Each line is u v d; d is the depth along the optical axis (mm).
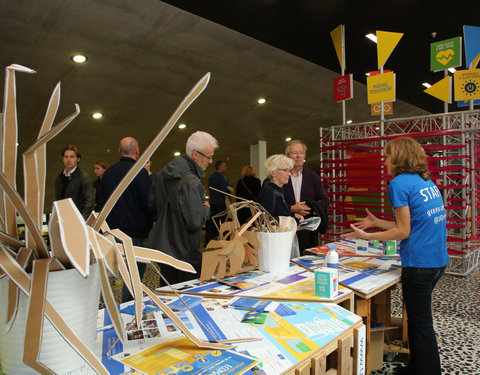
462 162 3998
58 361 602
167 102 7121
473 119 4184
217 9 3873
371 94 4293
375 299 1973
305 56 5305
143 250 718
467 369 1857
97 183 4605
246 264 1720
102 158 11273
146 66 5574
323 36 4918
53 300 575
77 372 623
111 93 6445
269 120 9156
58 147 9875
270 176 2289
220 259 1496
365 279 1581
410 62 6074
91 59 5160
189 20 4469
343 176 4789
